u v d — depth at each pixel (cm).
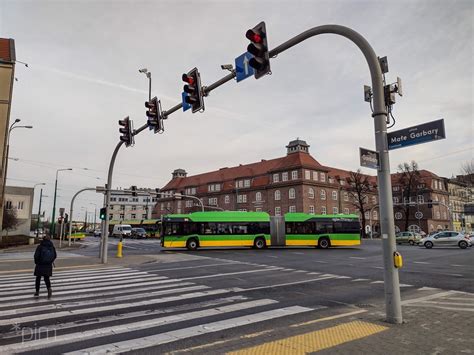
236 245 3020
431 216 7200
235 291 992
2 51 3306
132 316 706
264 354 475
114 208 11869
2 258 2156
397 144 655
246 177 7206
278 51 766
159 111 1335
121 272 1452
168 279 1236
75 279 1242
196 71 1035
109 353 499
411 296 916
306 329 596
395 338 537
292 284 1121
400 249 3003
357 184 6388
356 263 1800
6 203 5775
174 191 9275
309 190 6206
